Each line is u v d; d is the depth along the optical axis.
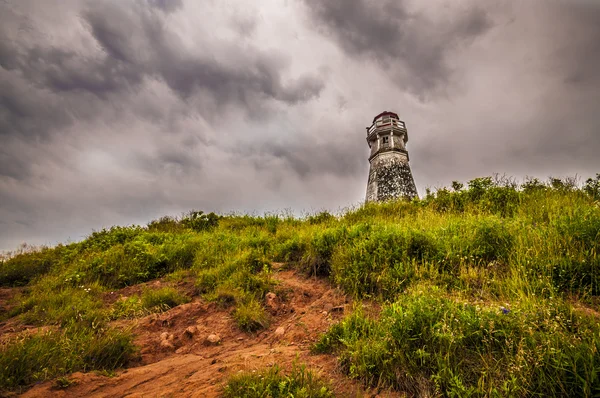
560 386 2.33
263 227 12.05
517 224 6.11
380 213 10.77
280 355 3.60
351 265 5.59
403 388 2.81
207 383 3.11
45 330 4.50
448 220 7.61
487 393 2.47
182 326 4.92
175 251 8.60
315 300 5.42
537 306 3.35
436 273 4.96
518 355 2.54
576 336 2.75
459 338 2.93
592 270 3.99
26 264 9.18
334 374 3.11
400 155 33.53
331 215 12.12
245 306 5.14
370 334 3.57
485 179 10.48
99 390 3.21
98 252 9.00
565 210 6.40
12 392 3.08
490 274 4.84
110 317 5.27
